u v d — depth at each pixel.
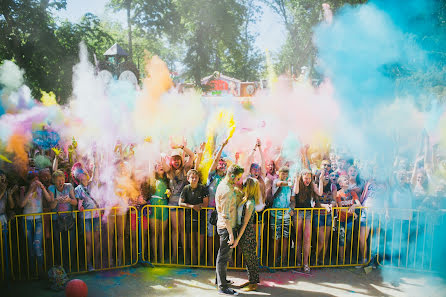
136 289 5.09
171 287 5.17
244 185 5.34
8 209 5.27
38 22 16.89
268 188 5.96
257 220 5.73
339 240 6.02
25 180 5.86
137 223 5.81
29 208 5.40
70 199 5.54
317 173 6.12
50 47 17.12
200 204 5.73
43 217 5.41
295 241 6.04
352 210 5.95
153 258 6.10
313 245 6.23
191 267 5.87
